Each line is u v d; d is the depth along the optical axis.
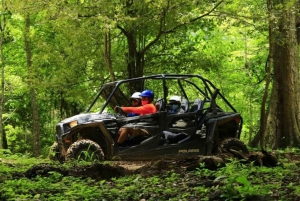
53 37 24.84
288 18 16.86
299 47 20.44
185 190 7.02
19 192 6.89
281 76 17.38
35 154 24.64
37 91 24.08
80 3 16.62
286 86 17.30
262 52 26.62
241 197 6.05
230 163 9.06
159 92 23.34
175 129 11.67
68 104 28.12
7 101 29.86
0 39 25.27
